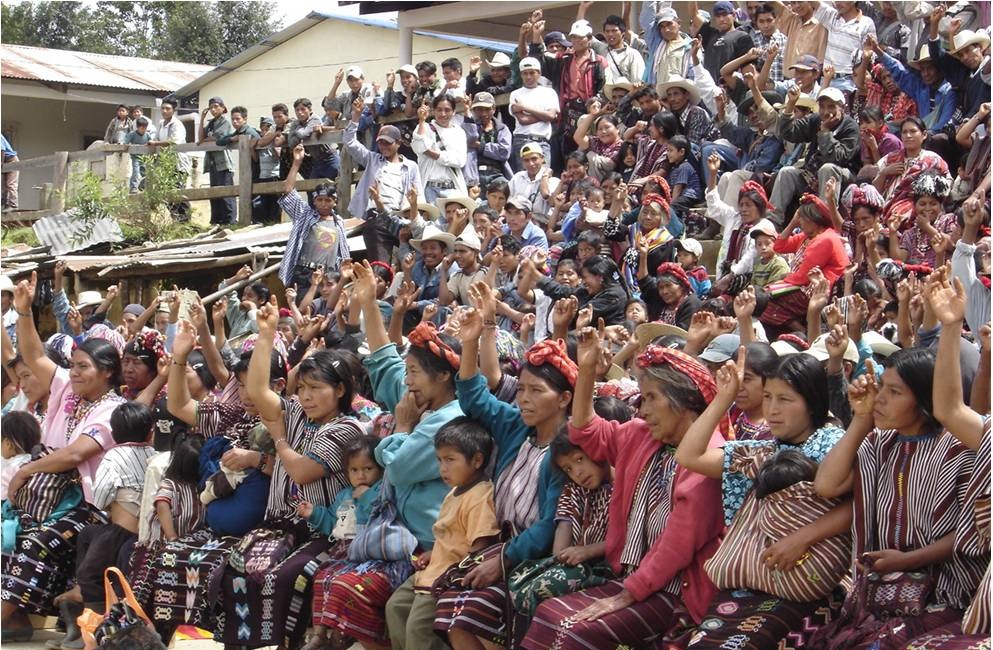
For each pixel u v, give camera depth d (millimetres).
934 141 9719
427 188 12609
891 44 11539
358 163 13914
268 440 6164
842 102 9828
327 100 15281
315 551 5770
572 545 5004
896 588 3957
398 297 7223
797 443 4445
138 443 6711
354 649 5895
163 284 14078
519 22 17844
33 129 22828
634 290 8875
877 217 8617
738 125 11242
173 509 6266
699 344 5754
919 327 6734
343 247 12016
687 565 4539
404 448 5465
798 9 11750
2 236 16984
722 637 4180
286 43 21016
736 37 11867
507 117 14047
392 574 5438
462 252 9812
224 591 5793
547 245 10414
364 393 7168
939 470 3973
